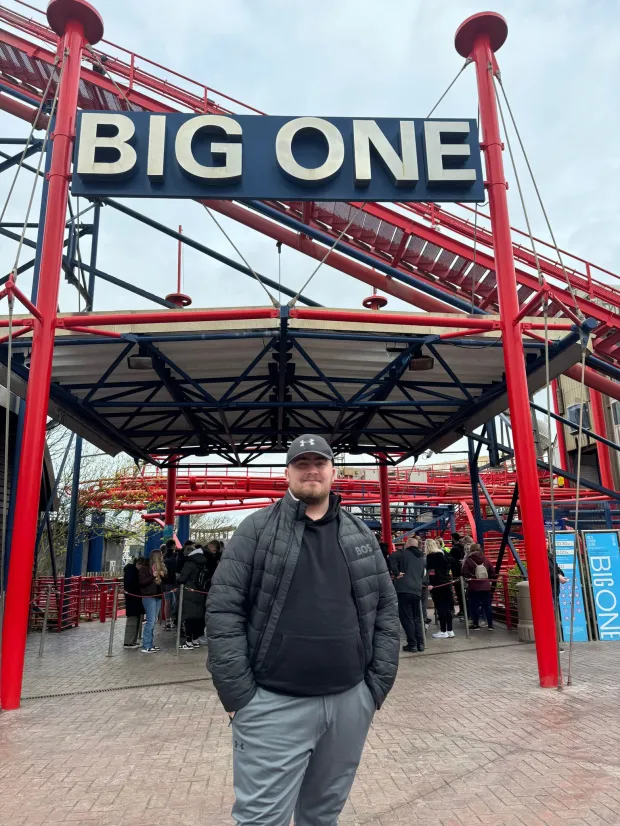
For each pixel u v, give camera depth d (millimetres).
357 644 2637
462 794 4156
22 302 7434
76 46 9062
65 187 8609
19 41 14508
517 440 8367
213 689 7766
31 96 15172
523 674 8227
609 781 4297
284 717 2514
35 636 13961
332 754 2631
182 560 13125
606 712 6125
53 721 6227
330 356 11203
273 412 15359
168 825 3750
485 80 9570
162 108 14680
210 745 5336
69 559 17172
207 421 15406
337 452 18078
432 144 9312
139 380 11953
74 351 10289
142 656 10742
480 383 12586
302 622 2547
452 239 13992
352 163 9320
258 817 2459
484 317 9102
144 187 8859
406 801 4066
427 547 12656
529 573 7812
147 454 17109
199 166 8875
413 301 15602
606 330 14547
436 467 37812
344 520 2818
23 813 3939
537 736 5391
